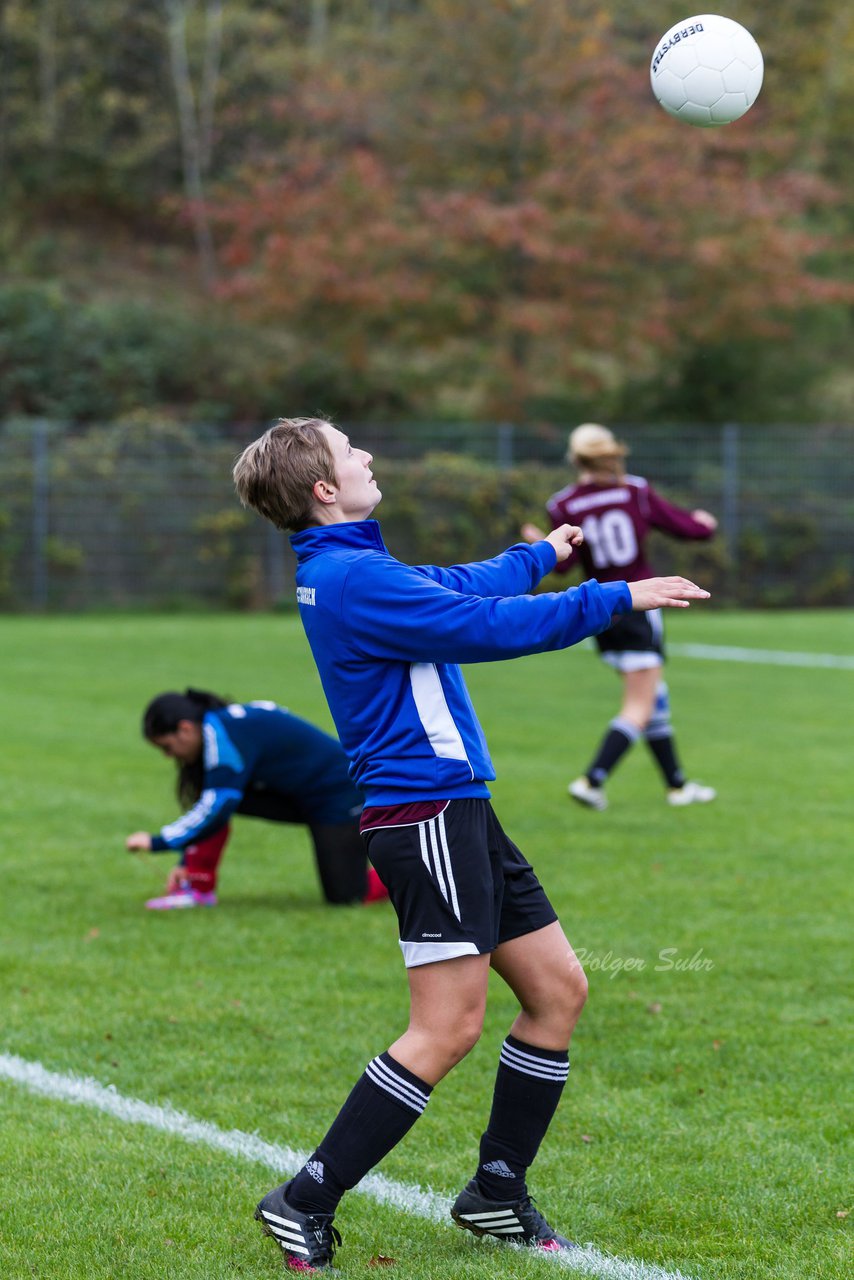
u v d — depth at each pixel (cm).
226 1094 1477
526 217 10050
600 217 10138
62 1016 1720
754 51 1462
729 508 8775
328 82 11119
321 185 10700
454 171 10844
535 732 3994
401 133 10912
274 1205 1080
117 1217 1185
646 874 2419
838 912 2188
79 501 8062
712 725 4141
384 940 2066
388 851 1065
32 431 8406
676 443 8819
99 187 13162
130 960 1958
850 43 13562
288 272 10238
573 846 2630
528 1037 1127
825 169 13575
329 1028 1681
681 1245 1141
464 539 8481
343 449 1127
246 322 11119
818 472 8944
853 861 2520
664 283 10806
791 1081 1518
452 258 10312
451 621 1034
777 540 8856
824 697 4738
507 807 2986
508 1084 1129
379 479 8369
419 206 10650
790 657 5984
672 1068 1555
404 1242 1148
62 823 2847
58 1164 1297
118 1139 1356
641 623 2923
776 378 11656
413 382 11194
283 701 4428
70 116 12838
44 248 12231
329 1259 1083
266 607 8369
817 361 12131
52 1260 1106
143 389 10600
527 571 1145
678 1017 1722
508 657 1048
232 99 13200
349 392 11138
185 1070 1544
